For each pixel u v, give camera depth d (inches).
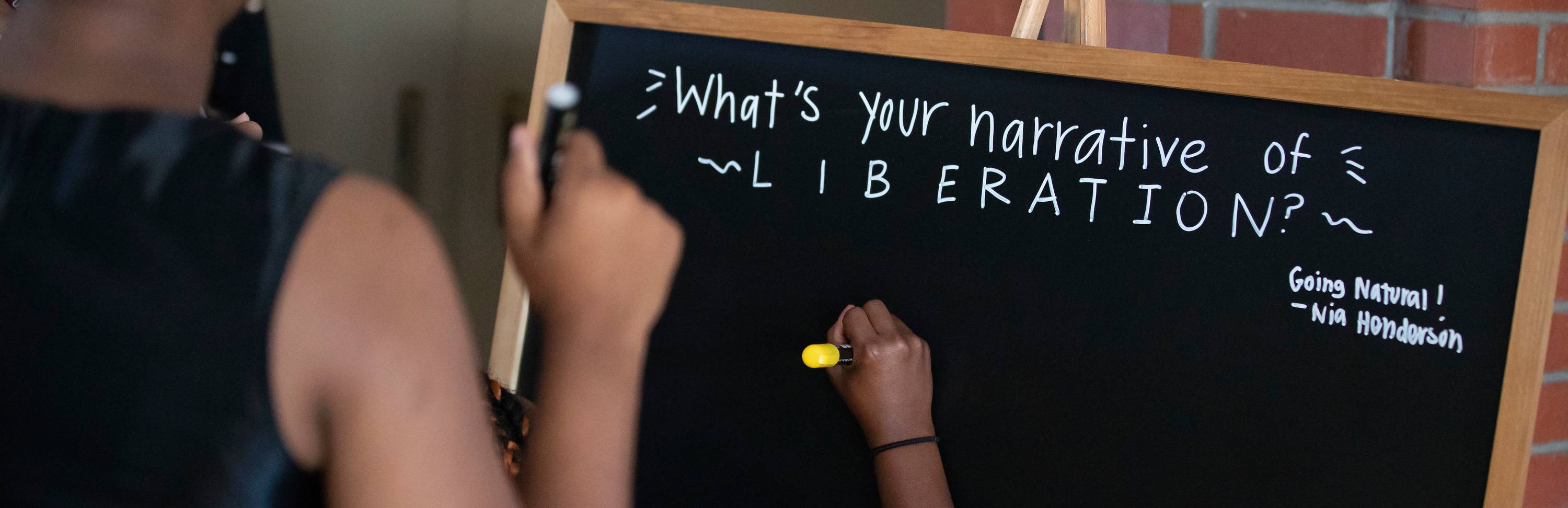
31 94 14.2
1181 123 30.8
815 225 32.2
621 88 32.1
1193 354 31.3
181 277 13.2
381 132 41.5
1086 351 31.7
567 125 32.1
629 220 17.4
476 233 42.6
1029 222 31.6
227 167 13.8
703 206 32.4
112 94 14.3
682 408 33.3
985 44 30.6
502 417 26.1
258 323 13.2
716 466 33.4
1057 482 32.1
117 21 14.4
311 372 13.5
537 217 17.8
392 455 13.7
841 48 31.2
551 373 17.0
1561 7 41.4
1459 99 29.4
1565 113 28.9
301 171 14.1
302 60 40.2
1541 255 29.3
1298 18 43.6
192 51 15.2
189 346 13.1
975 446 32.4
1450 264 30.1
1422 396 30.5
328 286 13.4
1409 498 30.7
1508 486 30.1
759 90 31.9
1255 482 31.3
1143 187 31.1
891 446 31.3
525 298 33.3
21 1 15.1
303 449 14.1
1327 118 30.3
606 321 17.2
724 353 33.0
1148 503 31.8
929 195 31.8
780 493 33.2
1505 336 30.0
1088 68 30.5
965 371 32.2
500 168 42.3
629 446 17.1
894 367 31.0
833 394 32.7
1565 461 44.8
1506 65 41.2
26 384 13.4
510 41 41.5
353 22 40.5
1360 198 30.4
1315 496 31.1
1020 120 31.2
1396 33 44.1
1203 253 31.1
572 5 31.8
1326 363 30.9
